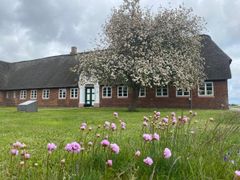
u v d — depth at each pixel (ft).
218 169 10.18
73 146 10.43
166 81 82.64
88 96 125.59
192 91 102.01
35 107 82.17
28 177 10.00
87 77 94.73
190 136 14.69
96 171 10.37
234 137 18.95
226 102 96.89
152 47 84.48
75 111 81.92
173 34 87.92
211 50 107.24
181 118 15.60
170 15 87.92
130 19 88.58
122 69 84.12
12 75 167.53
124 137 18.48
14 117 57.52
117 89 117.29
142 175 10.16
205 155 11.59
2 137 27.14
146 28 85.30
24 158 10.71
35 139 25.40
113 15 91.40
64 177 9.27
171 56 84.58
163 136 13.93
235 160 11.93
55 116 59.36
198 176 9.42
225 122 19.85
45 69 153.69
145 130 17.31
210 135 15.03
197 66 92.07
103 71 87.56
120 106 115.85
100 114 65.46
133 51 84.23
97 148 12.40
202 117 47.98
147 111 79.82
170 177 9.98
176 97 104.78
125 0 90.58
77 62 139.95
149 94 109.81
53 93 137.18
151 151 11.66
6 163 13.98
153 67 80.59
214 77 97.76
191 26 90.17
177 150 12.16
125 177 10.00
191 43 90.33
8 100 158.51
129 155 11.98
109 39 90.58
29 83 149.79
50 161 12.92
